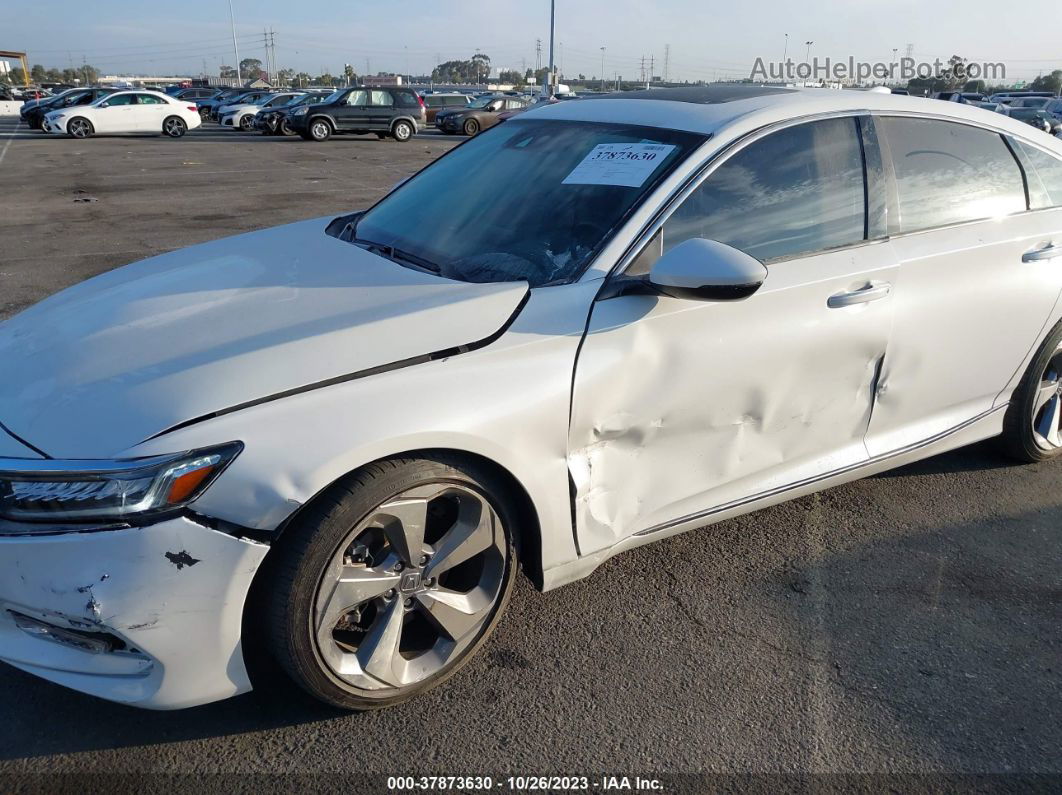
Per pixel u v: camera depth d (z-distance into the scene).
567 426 2.40
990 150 3.37
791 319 2.74
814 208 2.88
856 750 2.31
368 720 2.37
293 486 1.99
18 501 1.95
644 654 2.66
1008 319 3.33
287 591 2.07
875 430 3.18
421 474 2.18
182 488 1.93
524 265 2.62
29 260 8.00
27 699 2.43
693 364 2.58
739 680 2.55
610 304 2.47
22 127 33.41
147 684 2.09
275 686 2.49
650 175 2.69
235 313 2.42
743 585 3.01
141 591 1.96
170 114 28.06
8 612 2.10
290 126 26.78
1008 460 3.95
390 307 2.36
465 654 2.49
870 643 2.73
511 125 3.51
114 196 12.62
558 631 2.75
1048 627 2.83
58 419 2.04
